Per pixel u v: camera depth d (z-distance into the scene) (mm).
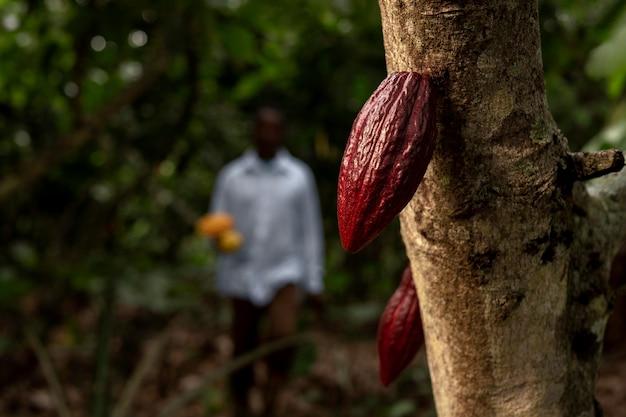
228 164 5344
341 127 4227
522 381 815
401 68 744
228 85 3930
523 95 717
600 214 855
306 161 4922
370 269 5762
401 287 912
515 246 762
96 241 5176
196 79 3270
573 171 765
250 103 4492
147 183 5324
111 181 5148
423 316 860
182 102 4141
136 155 4758
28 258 4586
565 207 773
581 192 834
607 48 1400
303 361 3859
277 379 3715
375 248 5715
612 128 1580
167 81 3828
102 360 2506
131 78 4246
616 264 986
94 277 3783
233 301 3910
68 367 4379
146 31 3025
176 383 4367
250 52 3145
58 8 3521
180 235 6051
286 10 3387
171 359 4660
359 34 3699
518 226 755
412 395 3623
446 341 831
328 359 4410
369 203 663
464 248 765
